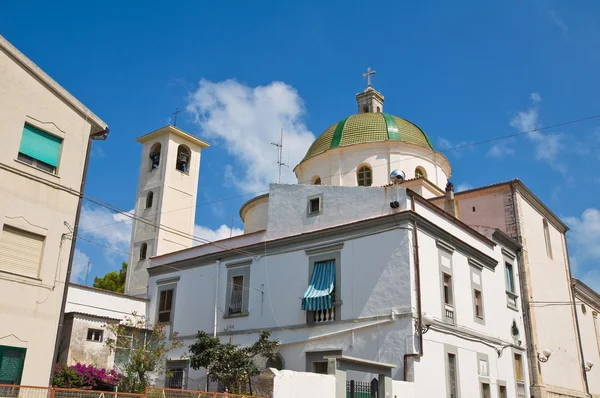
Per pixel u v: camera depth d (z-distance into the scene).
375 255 22.42
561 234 36.50
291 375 15.50
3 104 16.72
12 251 16.38
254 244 26.75
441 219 24.38
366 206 23.67
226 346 21.38
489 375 24.58
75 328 23.64
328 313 23.08
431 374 20.75
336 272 23.42
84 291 27.38
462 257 25.02
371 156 34.56
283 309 24.59
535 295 30.03
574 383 32.16
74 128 18.78
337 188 24.95
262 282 25.91
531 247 30.88
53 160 17.97
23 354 16.02
